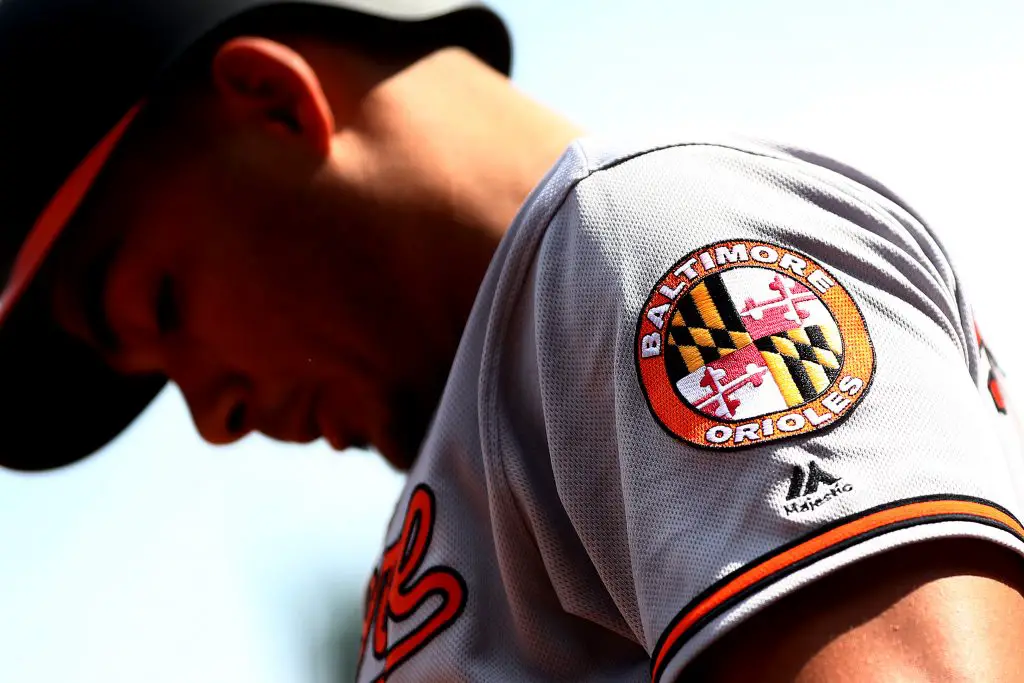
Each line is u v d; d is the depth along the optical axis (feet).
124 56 9.52
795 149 8.23
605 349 7.37
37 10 9.92
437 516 8.54
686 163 7.87
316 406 10.37
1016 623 6.18
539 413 7.93
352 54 9.62
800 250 7.36
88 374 13.05
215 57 9.45
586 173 7.97
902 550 6.27
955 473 6.51
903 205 8.18
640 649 8.00
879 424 6.63
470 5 10.21
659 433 6.93
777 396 6.72
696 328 7.04
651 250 7.42
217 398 10.60
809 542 6.30
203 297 9.95
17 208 9.89
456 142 9.34
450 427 8.52
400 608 8.63
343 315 9.64
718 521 6.60
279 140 9.43
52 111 9.63
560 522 7.79
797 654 6.19
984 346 8.84
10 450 13.17
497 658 8.09
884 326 7.08
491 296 8.41
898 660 5.99
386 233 9.29
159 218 9.78
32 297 11.55
